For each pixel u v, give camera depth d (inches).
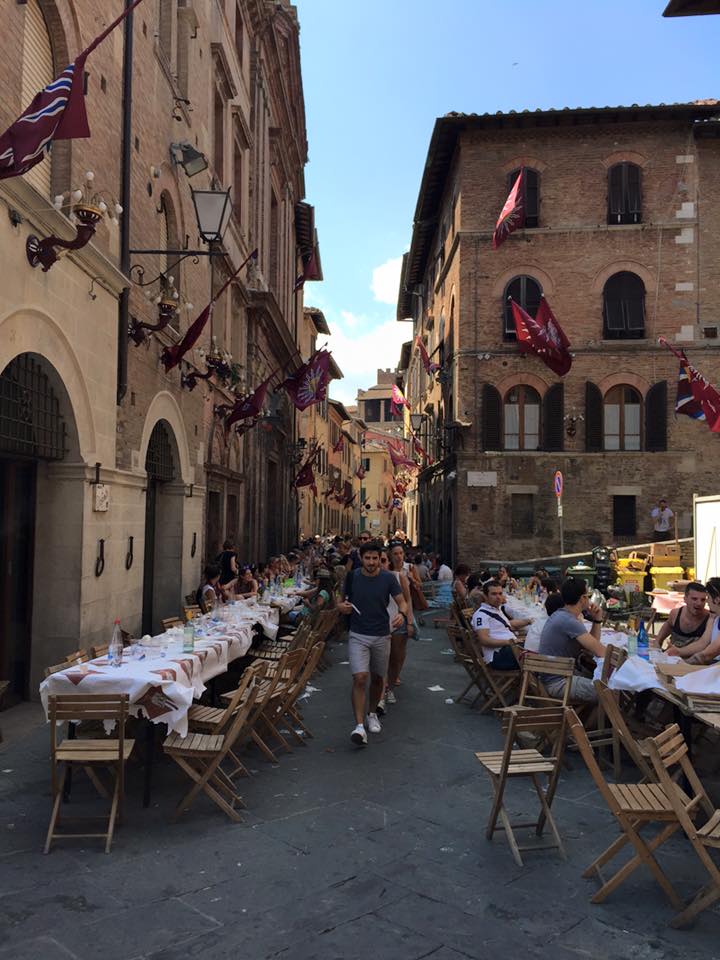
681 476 1012.5
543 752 290.0
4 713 336.8
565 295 1036.5
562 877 189.6
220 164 750.5
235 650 325.7
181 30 593.6
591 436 1021.2
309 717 357.4
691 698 211.5
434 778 266.2
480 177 1051.9
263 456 1031.6
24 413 332.5
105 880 183.0
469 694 414.6
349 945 156.5
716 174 1030.4
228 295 776.9
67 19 349.4
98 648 281.9
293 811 231.6
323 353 835.4
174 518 580.4
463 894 179.5
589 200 1039.6
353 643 316.2
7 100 293.9
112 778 257.0
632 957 154.4
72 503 370.3
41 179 348.2
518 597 572.4
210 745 227.0
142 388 481.1
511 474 1026.1
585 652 312.3
